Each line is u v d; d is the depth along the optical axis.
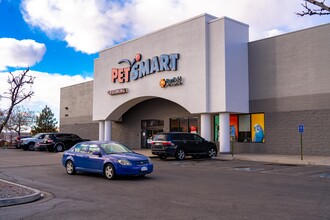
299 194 10.16
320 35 23.28
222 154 25.31
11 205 8.86
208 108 25.84
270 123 25.52
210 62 26.03
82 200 9.46
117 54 34.19
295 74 24.36
